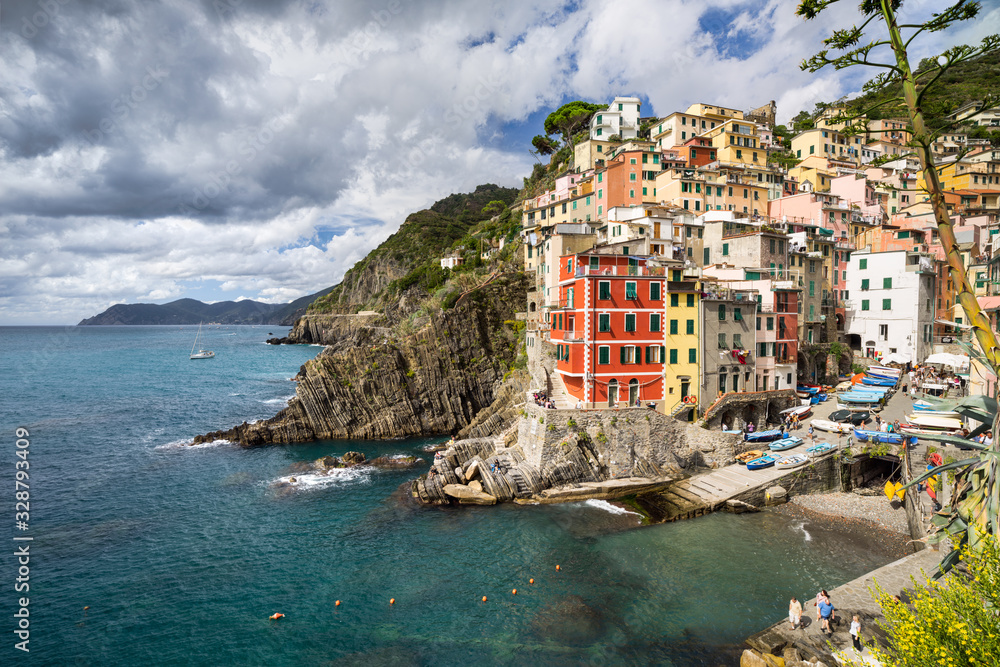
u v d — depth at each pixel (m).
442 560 37.47
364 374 75.88
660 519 41.81
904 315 68.44
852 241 85.69
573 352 52.97
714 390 54.03
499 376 82.44
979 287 62.81
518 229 109.19
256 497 50.56
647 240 58.28
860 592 27.42
